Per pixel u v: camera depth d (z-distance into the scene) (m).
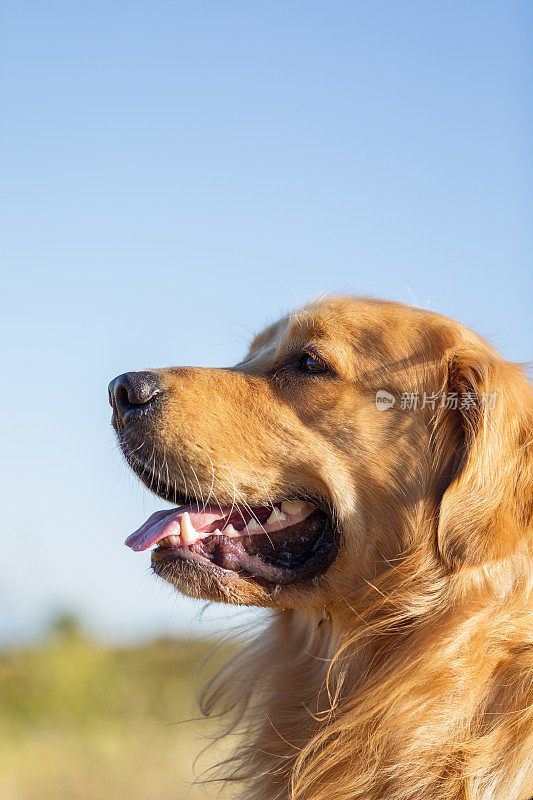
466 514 0.99
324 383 1.05
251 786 1.05
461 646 0.98
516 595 0.98
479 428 0.99
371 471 1.03
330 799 0.98
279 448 1.04
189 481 1.05
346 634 1.02
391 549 1.02
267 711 1.06
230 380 1.07
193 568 1.03
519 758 0.95
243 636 1.14
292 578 1.04
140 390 1.06
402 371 1.04
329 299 1.08
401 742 0.97
